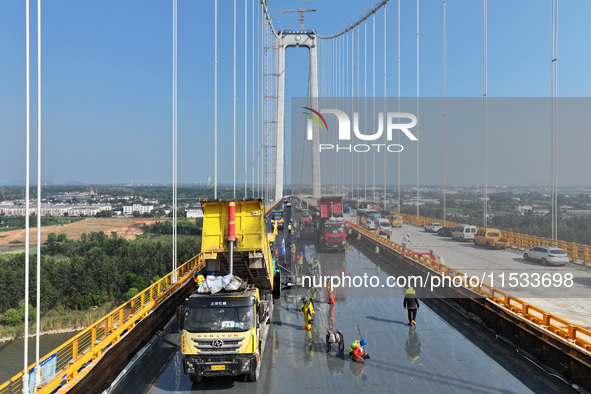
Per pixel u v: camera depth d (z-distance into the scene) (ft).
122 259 204.33
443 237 115.85
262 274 44.45
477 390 30.22
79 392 28.58
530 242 95.61
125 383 32.53
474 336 41.57
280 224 130.72
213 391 30.91
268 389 30.89
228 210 41.09
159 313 47.14
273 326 45.09
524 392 29.84
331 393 29.99
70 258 216.95
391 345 39.19
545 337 34.99
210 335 31.27
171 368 35.45
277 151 262.06
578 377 30.60
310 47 264.93
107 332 34.78
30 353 126.00
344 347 38.68
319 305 53.11
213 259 40.93
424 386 30.86
